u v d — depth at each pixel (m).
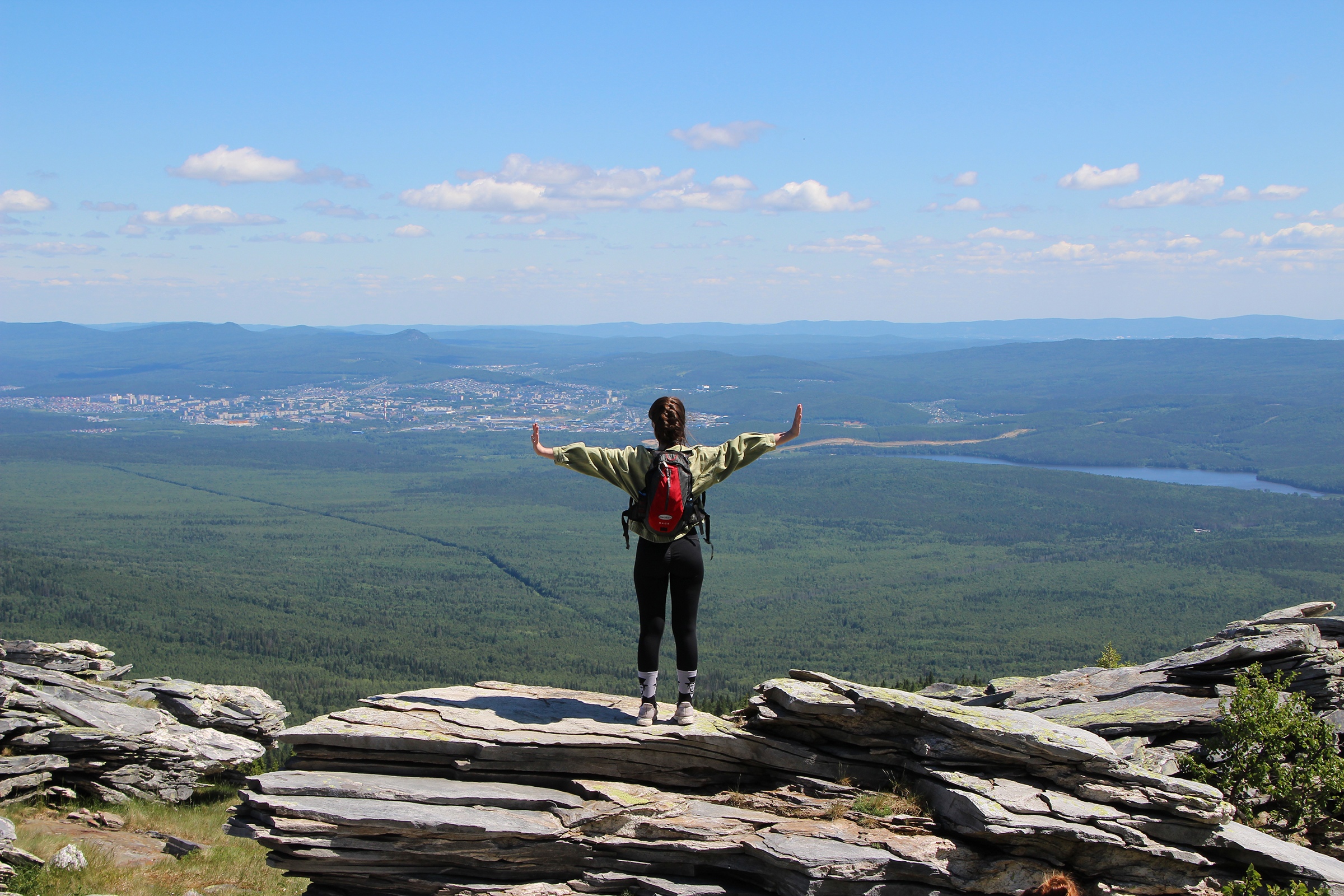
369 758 6.82
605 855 6.50
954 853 6.46
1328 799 7.45
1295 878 6.61
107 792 12.45
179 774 13.33
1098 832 6.46
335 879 6.44
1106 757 6.67
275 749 16.06
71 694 14.57
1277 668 8.54
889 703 6.89
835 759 7.03
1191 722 7.98
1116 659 18.72
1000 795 6.58
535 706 7.28
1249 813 7.53
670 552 6.93
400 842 6.38
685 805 6.71
